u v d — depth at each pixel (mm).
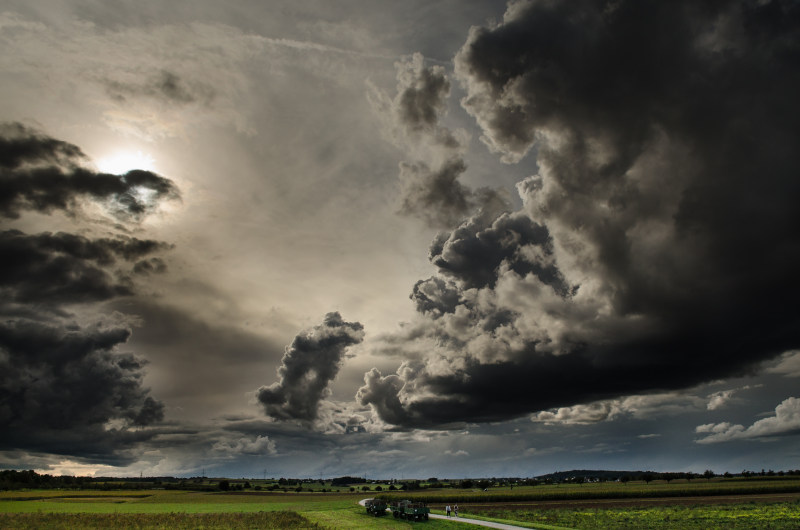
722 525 70000
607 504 112875
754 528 66062
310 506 114938
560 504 116250
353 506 113312
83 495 161750
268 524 75875
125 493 182250
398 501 87188
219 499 155625
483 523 73750
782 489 137250
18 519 79938
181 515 87812
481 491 190250
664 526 70562
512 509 105438
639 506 104938
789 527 66375
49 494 164125
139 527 72000
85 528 70500
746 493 135750
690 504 106062
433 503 128375
